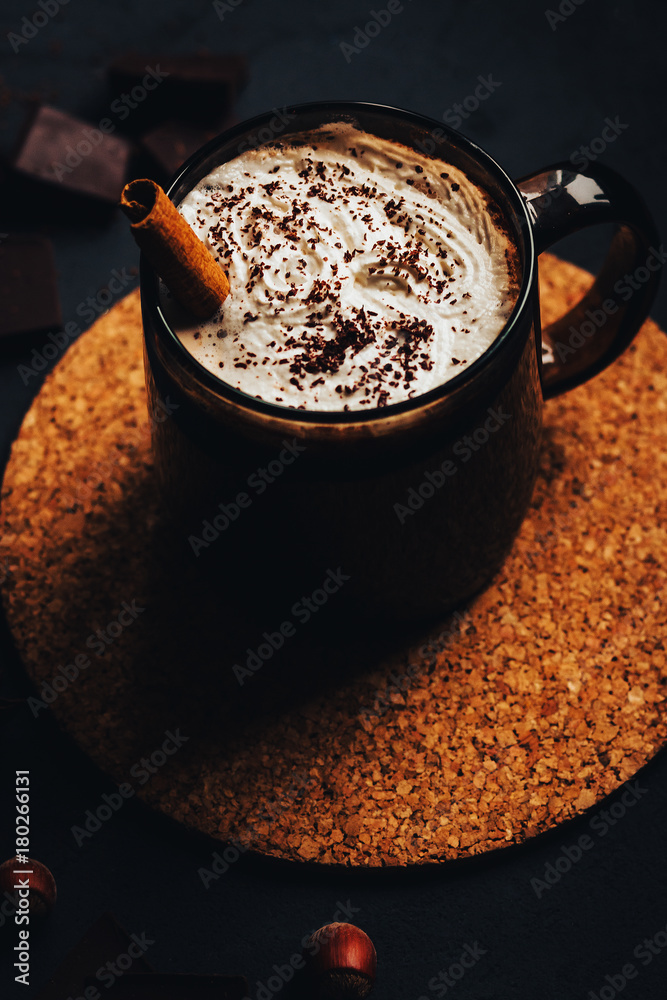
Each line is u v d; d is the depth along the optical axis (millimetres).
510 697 370
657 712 368
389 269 332
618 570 387
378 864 352
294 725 367
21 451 406
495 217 336
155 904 365
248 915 364
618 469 402
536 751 364
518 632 378
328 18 529
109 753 365
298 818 357
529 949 360
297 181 344
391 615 367
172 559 389
